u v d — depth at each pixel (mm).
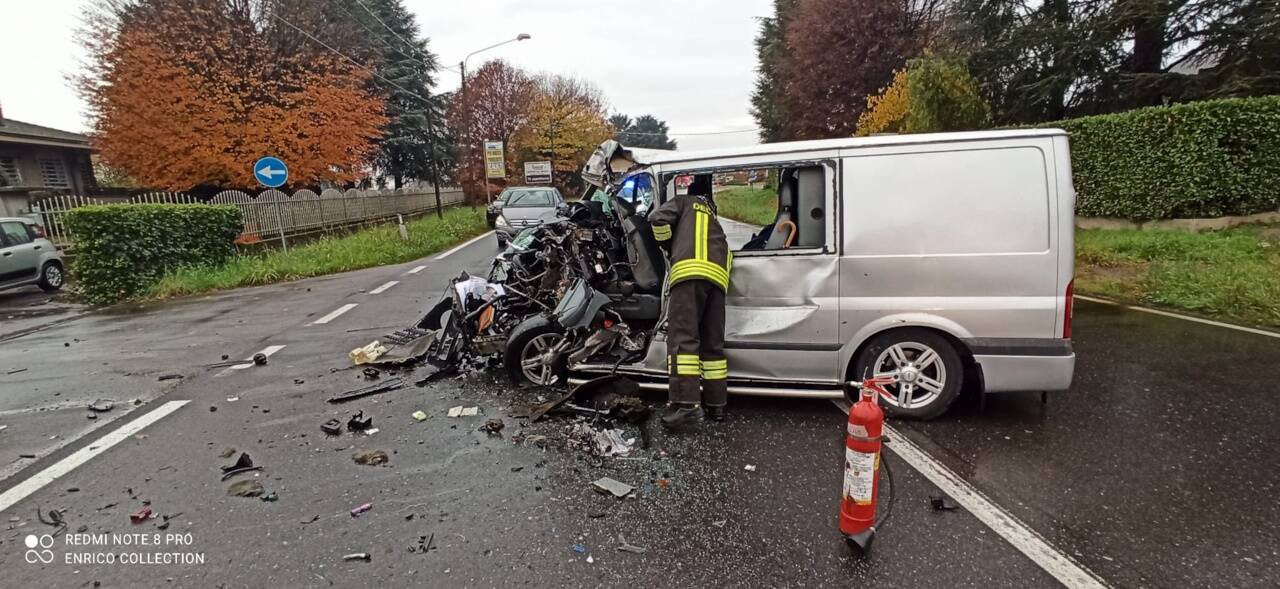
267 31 21094
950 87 15930
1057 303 3713
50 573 2607
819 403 4348
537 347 4828
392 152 36125
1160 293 7516
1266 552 2562
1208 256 9141
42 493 3316
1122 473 3256
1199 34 14062
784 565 2553
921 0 25641
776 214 4410
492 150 32906
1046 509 2932
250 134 18422
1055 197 3689
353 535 2842
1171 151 11367
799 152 3982
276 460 3654
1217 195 10891
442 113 41375
